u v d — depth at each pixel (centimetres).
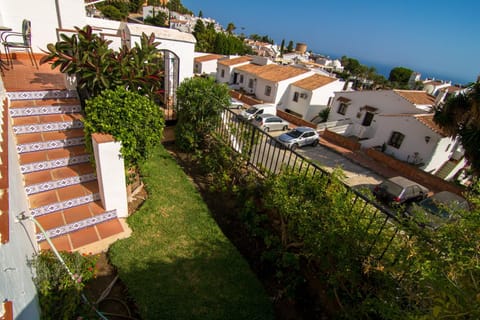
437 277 183
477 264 182
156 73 521
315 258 357
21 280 212
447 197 934
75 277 309
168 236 429
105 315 312
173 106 782
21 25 657
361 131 2117
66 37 447
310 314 354
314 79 2684
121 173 415
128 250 390
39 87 508
